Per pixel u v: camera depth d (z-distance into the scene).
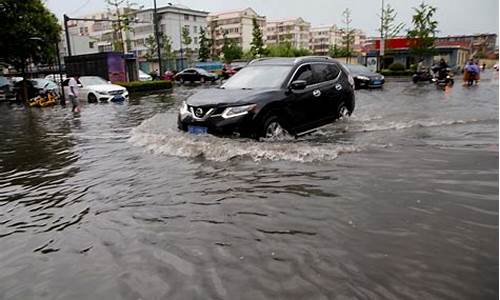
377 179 4.57
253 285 2.57
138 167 5.75
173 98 19.77
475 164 5.03
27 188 5.14
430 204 3.74
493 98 14.10
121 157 6.52
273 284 2.56
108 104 17.78
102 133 9.41
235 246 3.12
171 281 2.67
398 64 38.50
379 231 3.23
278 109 6.75
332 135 7.41
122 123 11.09
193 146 6.32
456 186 4.21
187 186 4.71
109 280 2.74
